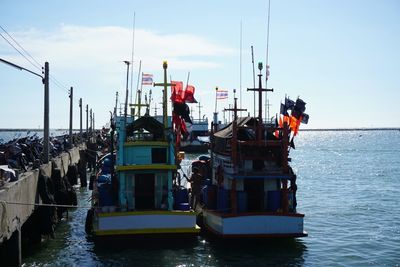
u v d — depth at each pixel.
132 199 28.66
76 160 58.03
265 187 29.19
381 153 143.25
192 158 96.50
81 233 32.38
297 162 112.44
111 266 24.89
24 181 24.12
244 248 27.84
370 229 35.62
